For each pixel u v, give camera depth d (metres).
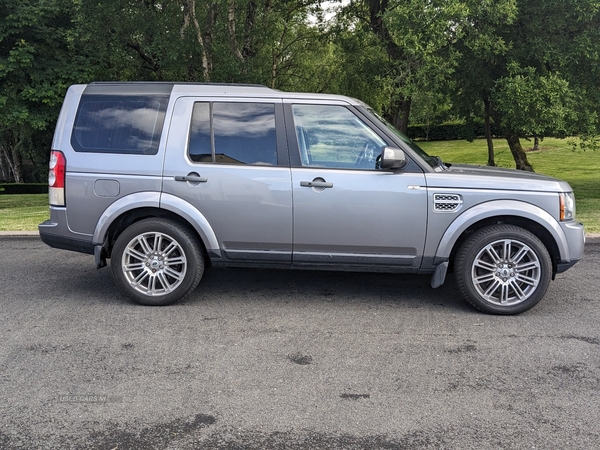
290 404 3.26
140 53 15.17
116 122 5.00
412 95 11.32
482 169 5.29
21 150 33.03
